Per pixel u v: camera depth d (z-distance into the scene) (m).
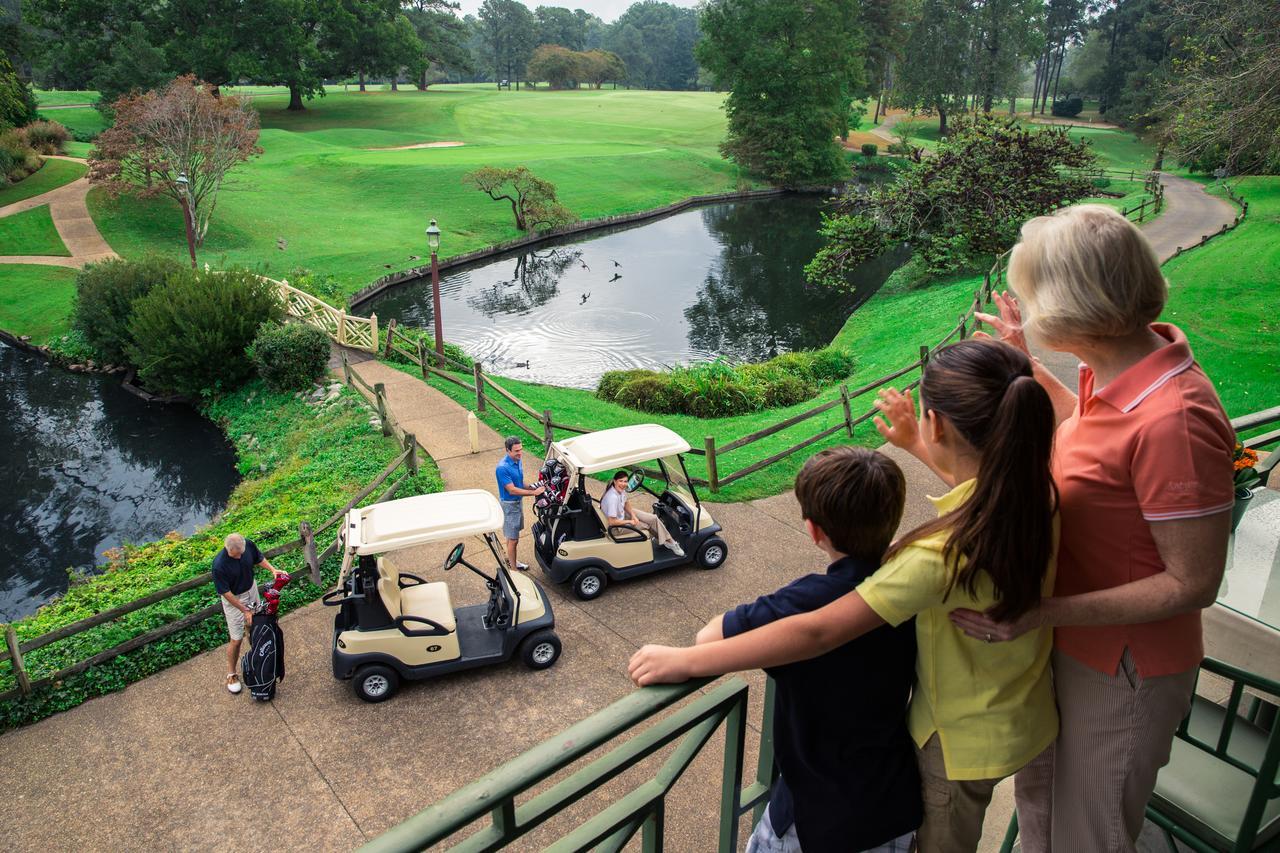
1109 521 1.91
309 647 10.72
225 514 18.22
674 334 37.72
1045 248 1.87
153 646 10.60
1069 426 2.14
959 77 101.88
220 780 8.46
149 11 82.94
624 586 11.80
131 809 8.12
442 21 139.38
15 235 43.62
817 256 40.47
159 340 25.80
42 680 9.72
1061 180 38.22
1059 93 134.00
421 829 1.40
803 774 2.05
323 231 52.41
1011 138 37.97
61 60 90.56
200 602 11.73
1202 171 68.38
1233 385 19.73
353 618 9.63
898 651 1.94
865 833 2.04
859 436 17.00
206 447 23.81
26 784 8.48
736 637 1.81
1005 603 1.73
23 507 20.58
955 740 1.93
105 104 71.56
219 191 55.19
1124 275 1.75
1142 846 3.36
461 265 51.84
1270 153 23.47
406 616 9.50
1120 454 1.85
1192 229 41.41
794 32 78.25
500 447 18.12
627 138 102.75
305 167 66.88
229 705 9.60
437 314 26.61
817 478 1.91
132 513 20.36
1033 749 1.99
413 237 54.09
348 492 16.25
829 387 26.23
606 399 25.47
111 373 30.08
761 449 17.91
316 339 25.14
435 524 9.43
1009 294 2.86
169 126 44.03
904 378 20.20
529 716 9.27
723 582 11.91
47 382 29.41
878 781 2.01
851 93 86.62
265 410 24.70
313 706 9.52
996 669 1.91
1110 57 112.62
